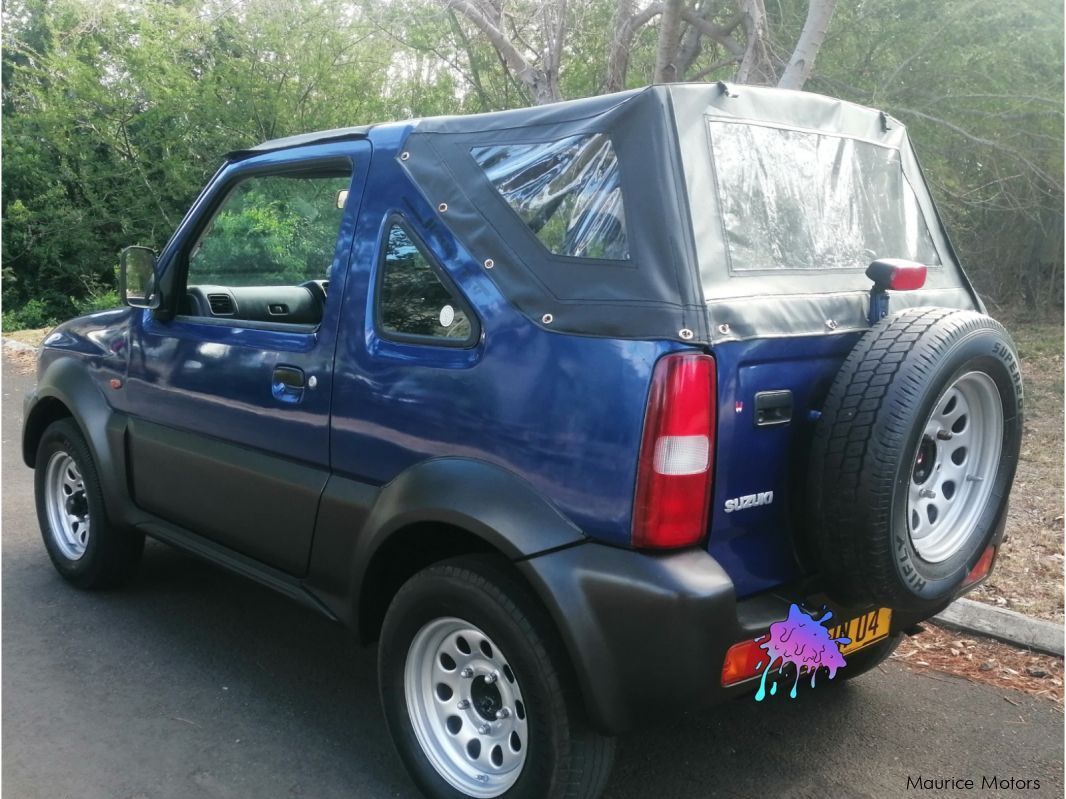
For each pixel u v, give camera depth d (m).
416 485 2.71
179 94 14.70
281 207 3.65
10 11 17.67
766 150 2.77
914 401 2.34
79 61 15.44
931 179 8.77
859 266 2.93
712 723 3.42
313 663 3.81
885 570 2.41
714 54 10.17
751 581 2.51
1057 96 8.84
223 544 3.63
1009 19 8.53
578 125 2.66
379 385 2.89
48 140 16.11
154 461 3.89
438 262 2.80
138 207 15.75
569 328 2.44
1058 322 12.72
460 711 2.78
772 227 2.67
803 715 3.48
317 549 3.13
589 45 10.61
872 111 3.31
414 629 2.77
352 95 14.23
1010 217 11.62
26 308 15.84
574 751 2.45
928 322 2.48
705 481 2.32
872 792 3.01
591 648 2.33
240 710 3.43
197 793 2.92
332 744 3.22
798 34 9.37
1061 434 7.49
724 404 2.33
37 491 4.60
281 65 14.12
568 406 2.41
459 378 2.66
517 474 2.52
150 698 3.50
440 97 13.45
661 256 2.37
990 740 3.32
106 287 16.41
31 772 3.01
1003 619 4.07
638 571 2.29
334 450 3.06
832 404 2.43
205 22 14.80
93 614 4.22
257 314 3.98
